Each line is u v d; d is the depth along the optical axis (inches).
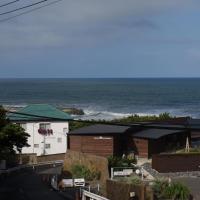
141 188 1513.3
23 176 2188.7
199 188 1640.0
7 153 2246.6
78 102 7460.6
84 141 2406.5
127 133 2357.3
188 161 1930.4
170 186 1534.2
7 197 1681.8
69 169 2228.1
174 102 7253.9
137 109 6220.5
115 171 1940.2
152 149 2255.2
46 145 2874.0
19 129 1989.4
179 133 2304.4
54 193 1753.2
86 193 1601.9
